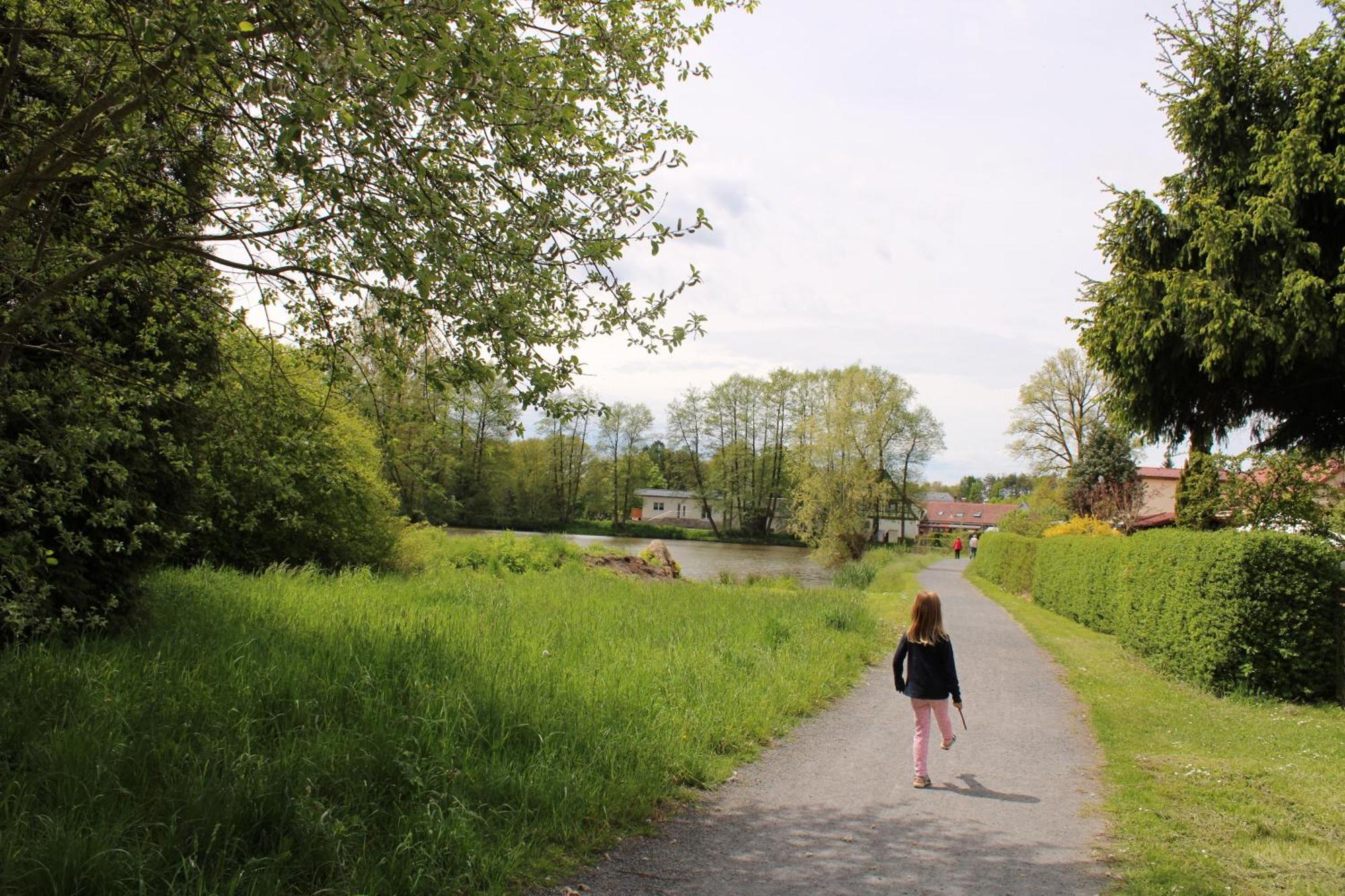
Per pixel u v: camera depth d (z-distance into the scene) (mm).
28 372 5359
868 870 4633
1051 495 53188
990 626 17906
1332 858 4973
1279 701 9898
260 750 4891
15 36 4551
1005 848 5059
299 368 5730
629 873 4441
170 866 3639
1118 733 8305
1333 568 10023
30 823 3785
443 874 4074
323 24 3504
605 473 80562
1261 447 15227
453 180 4254
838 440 49250
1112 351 13969
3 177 4172
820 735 7824
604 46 4941
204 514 8836
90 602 7484
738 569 42844
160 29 3471
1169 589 11719
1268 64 12492
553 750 5711
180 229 5352
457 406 5020
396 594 12656
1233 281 12086
